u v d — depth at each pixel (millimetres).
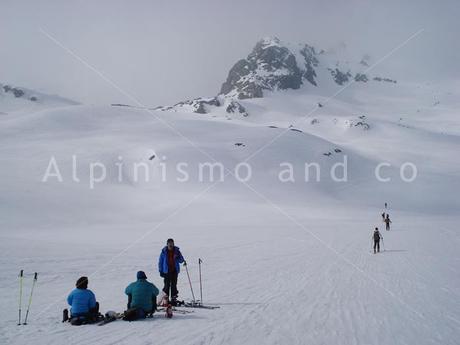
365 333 9336
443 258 23859
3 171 100562
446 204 124438
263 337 8969
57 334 9094
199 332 9320
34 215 64688
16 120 167000
